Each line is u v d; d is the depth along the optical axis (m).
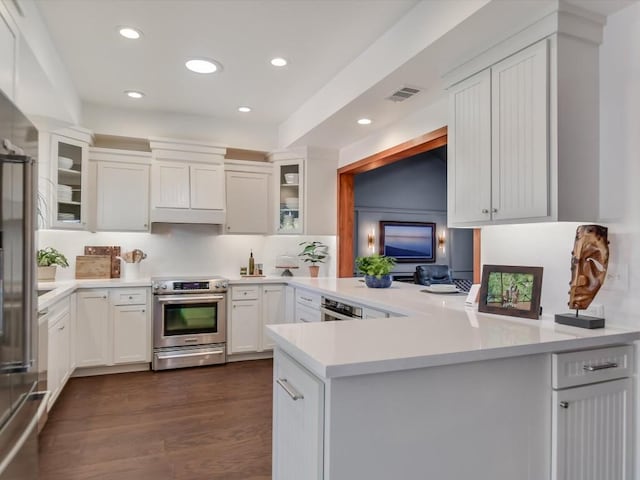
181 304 4.21
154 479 2.20
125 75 3.45
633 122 1.83
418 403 1.36
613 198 1.90
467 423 1.44
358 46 2.92
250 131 4.84
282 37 2.79
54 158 3.72
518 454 1.53
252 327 4.53
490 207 2.19
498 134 2.14
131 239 4.55
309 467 1.34
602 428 1.70
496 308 2.14
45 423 2.87
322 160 4.84
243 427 2.83
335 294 3.18
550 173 1.87
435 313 2.19
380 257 3.51
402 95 3.03
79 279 4.20
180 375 3.98
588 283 1.88
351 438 1.26
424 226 8.73
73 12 2.50
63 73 3.19
